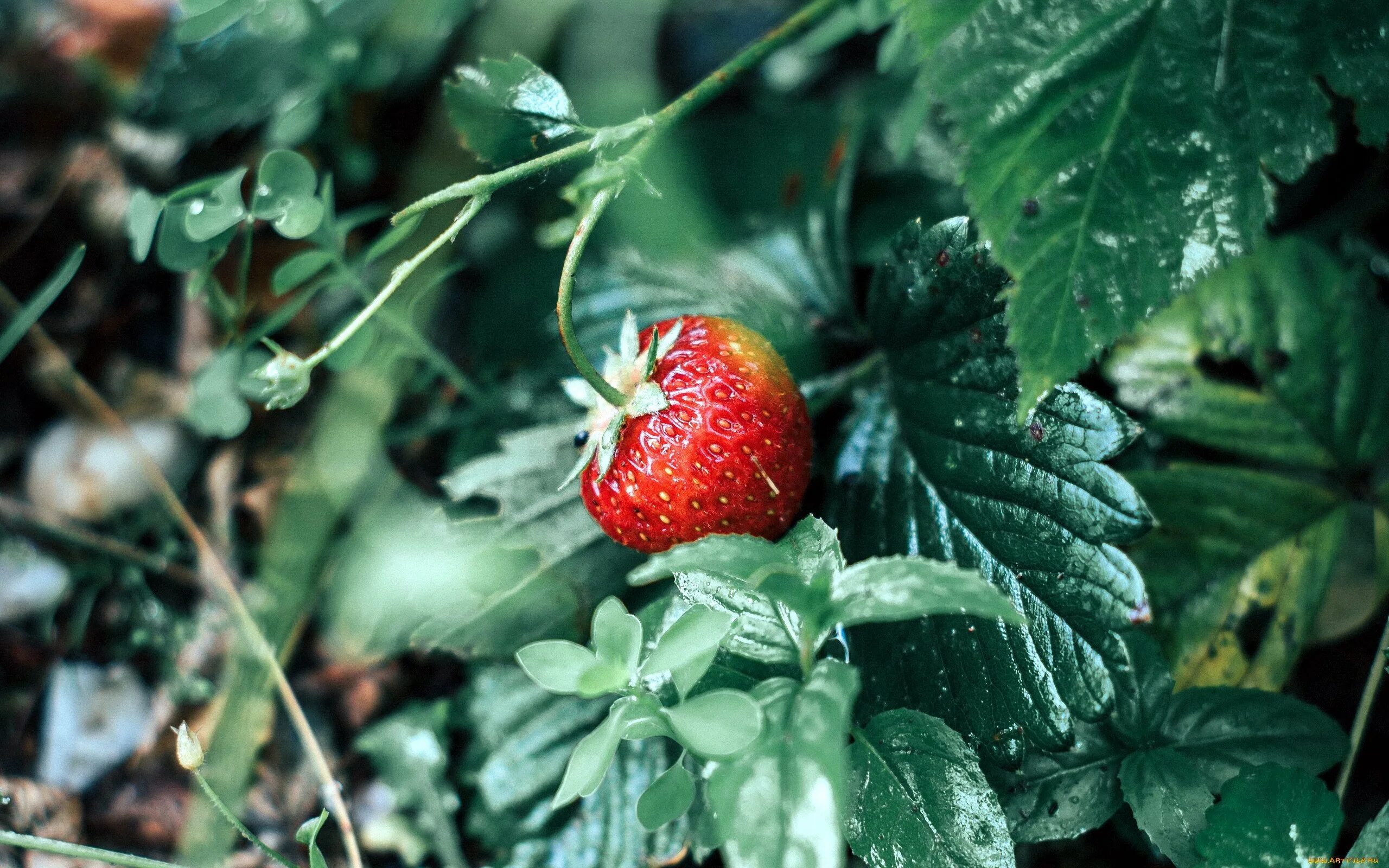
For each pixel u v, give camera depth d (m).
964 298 0.22
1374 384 0.24
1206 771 0.21
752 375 0.21
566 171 0.24
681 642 0.19
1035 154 0.20
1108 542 0.21
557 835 0.23
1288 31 0.20
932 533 0.22
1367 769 0.24
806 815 0.18
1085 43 0.20
